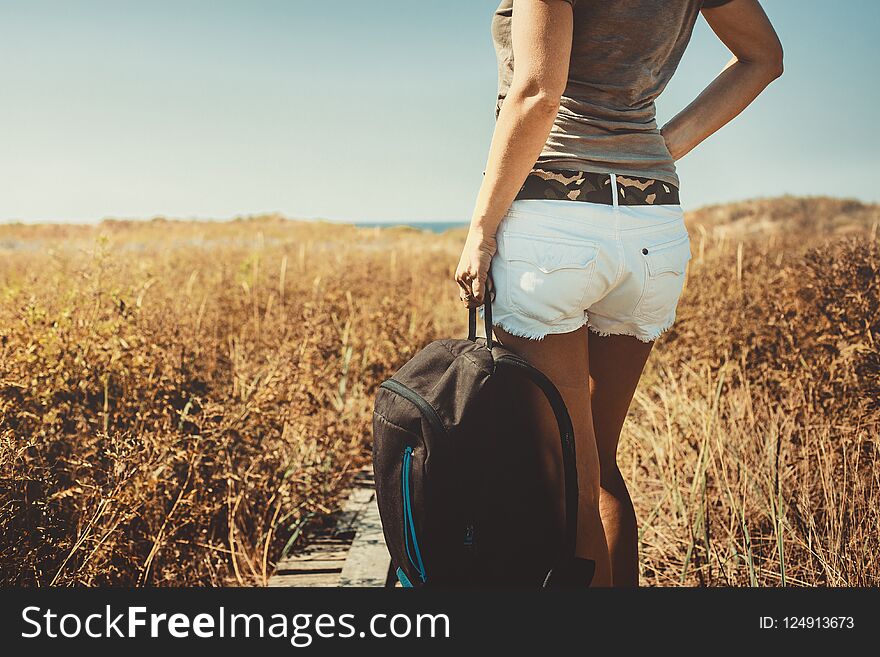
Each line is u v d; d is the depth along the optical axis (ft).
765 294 13.46
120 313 11.00
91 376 9.61
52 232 71.82
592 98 5.34
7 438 7.33
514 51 5.00
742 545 8.45
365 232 47.26
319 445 11.54
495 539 5.20
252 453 9.69
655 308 5.65
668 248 5.53
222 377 11.93
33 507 7.55
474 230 5.33
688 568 8.12
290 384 11.05
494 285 5.46
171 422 9.51
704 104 6.22
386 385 5.49
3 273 20.99
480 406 5.15
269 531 9.22
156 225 81.51
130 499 7.82
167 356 10.73
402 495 5.24
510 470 5.21
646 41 5.30
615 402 6.27
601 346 6.08
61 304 10.70
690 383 11.86
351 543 9.91
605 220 5.24
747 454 9.31
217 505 8.89
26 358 8.85
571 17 4.91
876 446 8.34
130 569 8.05
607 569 5.65
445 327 22.40
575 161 5.26
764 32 6.04
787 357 11.11
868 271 10.96
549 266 5.17
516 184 5.11
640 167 5.44
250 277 20.57
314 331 13.79
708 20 6.10
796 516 8.48
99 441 8.41
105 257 11.44
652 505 9.39
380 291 23.30
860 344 9.39
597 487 5.67
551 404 5.15
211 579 8.63
